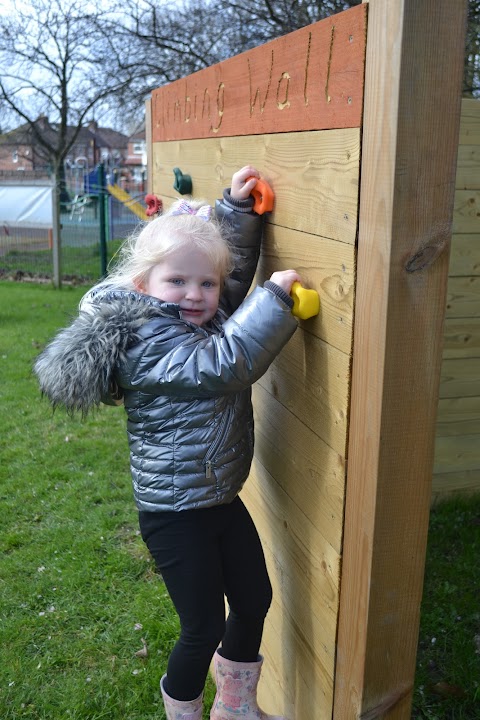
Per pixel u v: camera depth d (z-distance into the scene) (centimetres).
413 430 128
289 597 190
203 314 178
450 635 264
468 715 227
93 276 1234
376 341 124
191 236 172
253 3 1042
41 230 1345
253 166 183
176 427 171
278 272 157
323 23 135
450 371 342
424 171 115
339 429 144
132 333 166
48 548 338
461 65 112
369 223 123
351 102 125
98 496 393
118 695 244
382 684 144
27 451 462
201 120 228
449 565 306
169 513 176
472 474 359
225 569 188
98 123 1620
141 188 2223
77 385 165
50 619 285
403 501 132
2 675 254
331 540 154
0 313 920
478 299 335
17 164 3800
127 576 314
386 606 138
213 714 205
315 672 172
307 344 160
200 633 175
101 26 1262
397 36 109
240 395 180
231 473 177
